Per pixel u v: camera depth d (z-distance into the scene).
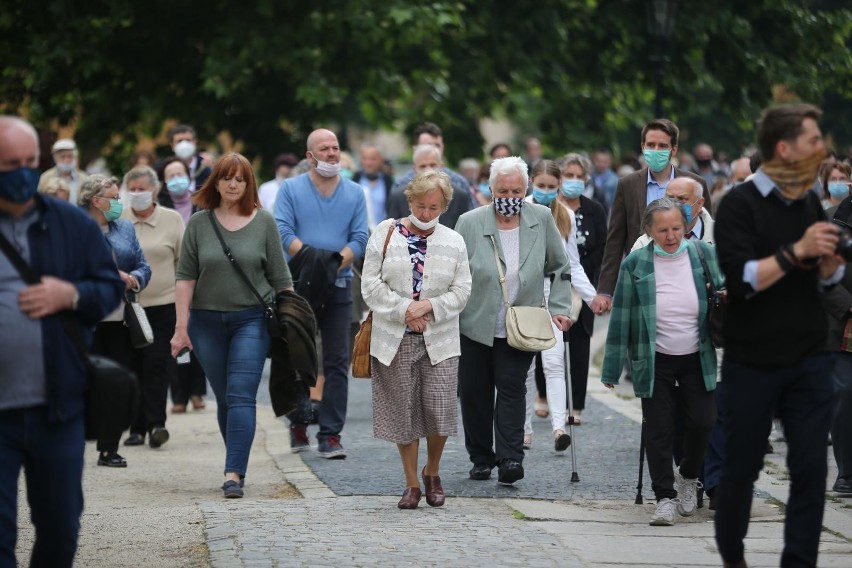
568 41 62.38
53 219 14.89
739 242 15.83
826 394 15.98
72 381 14.79
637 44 61.53
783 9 60.50
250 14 54.31
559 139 66.81
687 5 59.66
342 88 56.09
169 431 32.69
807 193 16.25
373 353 22.28
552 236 24.98
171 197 35.34
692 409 21.56
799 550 15.71
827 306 23.64
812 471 15.80
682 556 18.67
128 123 59.09
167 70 57.44
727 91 63.00
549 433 30.77
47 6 53.97
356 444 29.42
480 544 19.12
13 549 14.52
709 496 22.48
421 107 62.19
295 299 24.36
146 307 30.42
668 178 26.48
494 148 43.50
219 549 18.56
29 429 14.68
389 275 22.47
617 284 21.78
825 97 67.19
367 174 48.34
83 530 20.56
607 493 23.89
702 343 21.41
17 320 14.57
